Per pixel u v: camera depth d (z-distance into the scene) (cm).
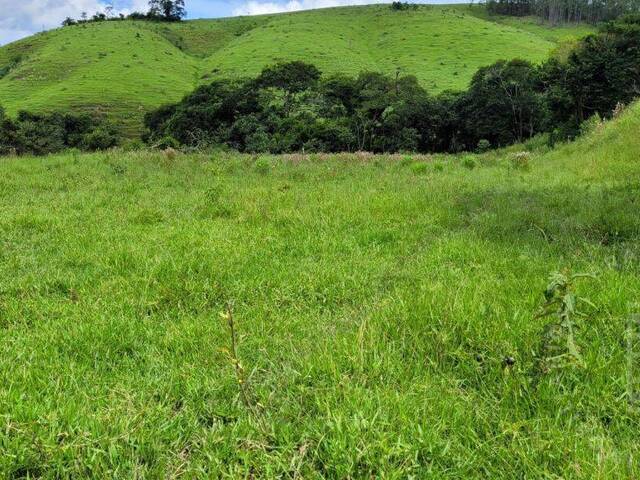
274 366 334
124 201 1013
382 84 7912
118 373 336
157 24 18938
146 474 239
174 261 548
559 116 4741
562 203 876
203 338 379
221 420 280
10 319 426
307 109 7788
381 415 263
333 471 239
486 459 245
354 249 634
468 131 6606
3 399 285
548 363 295
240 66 13025
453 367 330
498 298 416
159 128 7894
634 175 1170
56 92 11231
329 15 18988
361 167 1866
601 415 275
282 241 666
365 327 370
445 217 804
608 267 481
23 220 784
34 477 238
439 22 15875
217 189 1069
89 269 561
